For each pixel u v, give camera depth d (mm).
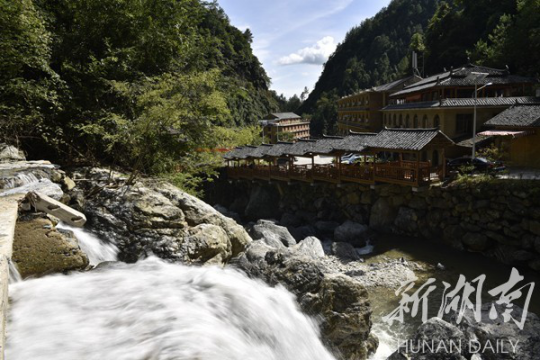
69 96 15422
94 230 10570
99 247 10164
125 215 11102
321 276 9141
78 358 4555
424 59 69625
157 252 10523
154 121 14766
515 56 47625
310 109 144125
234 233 12898
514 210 20172
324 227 28312
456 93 37062
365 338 9133
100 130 14797
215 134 17281
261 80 130375
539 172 24766
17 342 4754
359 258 22469
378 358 11008
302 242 22516
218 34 109250
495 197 21156
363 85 123375
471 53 55844
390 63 129125
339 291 9039
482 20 61969
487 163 26078
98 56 18125
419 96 43406
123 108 17375
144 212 11273
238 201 37625
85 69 16719
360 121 64500
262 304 7613
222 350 5266
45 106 14969
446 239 23453
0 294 4375
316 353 8156
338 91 130000
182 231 11289
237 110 97562
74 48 17406
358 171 27078
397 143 24172
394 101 54594
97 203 11383
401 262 21297
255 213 34906
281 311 7953
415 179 23469
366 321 9047
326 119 111938
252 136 19391
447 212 23641
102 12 17734
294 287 8938
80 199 11281
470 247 22109
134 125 14820
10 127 13727
